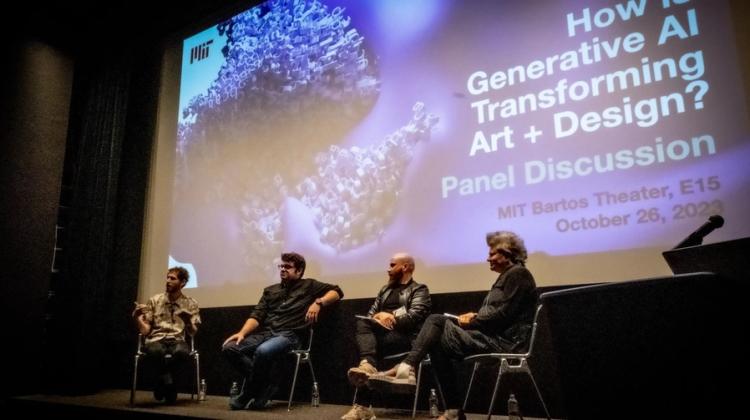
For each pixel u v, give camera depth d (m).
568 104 3.02
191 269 4.36
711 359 1.42
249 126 4.34
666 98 2.74
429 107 3.50
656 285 1.52
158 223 4.77
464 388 2.97
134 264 4.68
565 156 2.98
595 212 2.84
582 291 1.63
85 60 5.00
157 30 5.10
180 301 3.56
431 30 3.60
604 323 1.59
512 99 3.21
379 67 3.75
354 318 3.42
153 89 5.07
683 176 2.63
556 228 2.93
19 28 4.62
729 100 2.58
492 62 3.32
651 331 1.51
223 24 4.76
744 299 1.40
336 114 3.89
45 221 4.60
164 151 4.91
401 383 2.42
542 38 3.18
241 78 4.50
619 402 1.53
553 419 2.71
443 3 3.59
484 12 3.42
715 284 1.44
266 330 3.36
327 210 3.77
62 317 4.29
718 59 2.64
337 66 3.96
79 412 3.42
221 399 3.64
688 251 1.58
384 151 3.61
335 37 4.02
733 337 1.40
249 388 3.05
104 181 4.56
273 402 3.46
